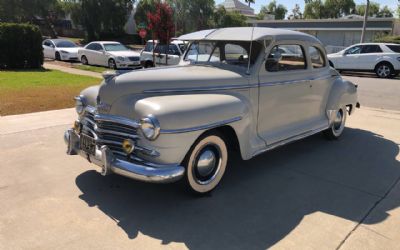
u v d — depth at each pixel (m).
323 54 6.18
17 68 17.30
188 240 3.44
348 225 3.79
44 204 3.99
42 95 10.10
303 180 4.88
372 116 8.84
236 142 4.51
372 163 5.61
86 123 4.44
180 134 3.73
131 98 3.96
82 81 13.32
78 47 22.97
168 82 4.13
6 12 48.75
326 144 6.52
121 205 4.03
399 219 3.94
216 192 4.43
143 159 3.82
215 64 5.07
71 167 5.01
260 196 4.37
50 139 6.16
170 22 18.83
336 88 6.45
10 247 3.25
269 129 5.15
